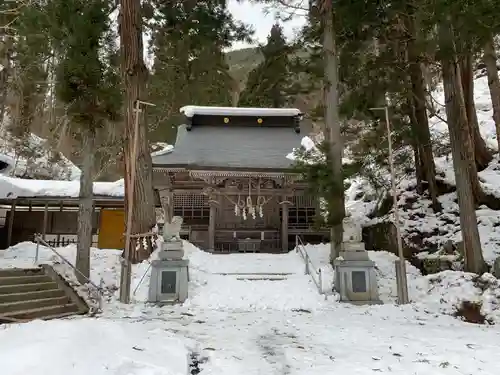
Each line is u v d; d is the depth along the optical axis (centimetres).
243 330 798
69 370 436
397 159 2052
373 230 1977
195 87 2975
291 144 2311
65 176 3177
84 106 1266
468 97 1941
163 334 692
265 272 1409
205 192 1973
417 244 1650
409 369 532
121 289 1145
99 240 2222
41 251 1602
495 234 1459
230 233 2073
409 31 1616
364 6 1492
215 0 1886
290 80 2589
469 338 727
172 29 1909
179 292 1158
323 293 1212
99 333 593
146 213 1477
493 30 1088
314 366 544
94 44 1275
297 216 2123
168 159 2003
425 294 1180
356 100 1656
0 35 1966
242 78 4238
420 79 1812
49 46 1627
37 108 2966
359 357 593
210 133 2414
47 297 1008
